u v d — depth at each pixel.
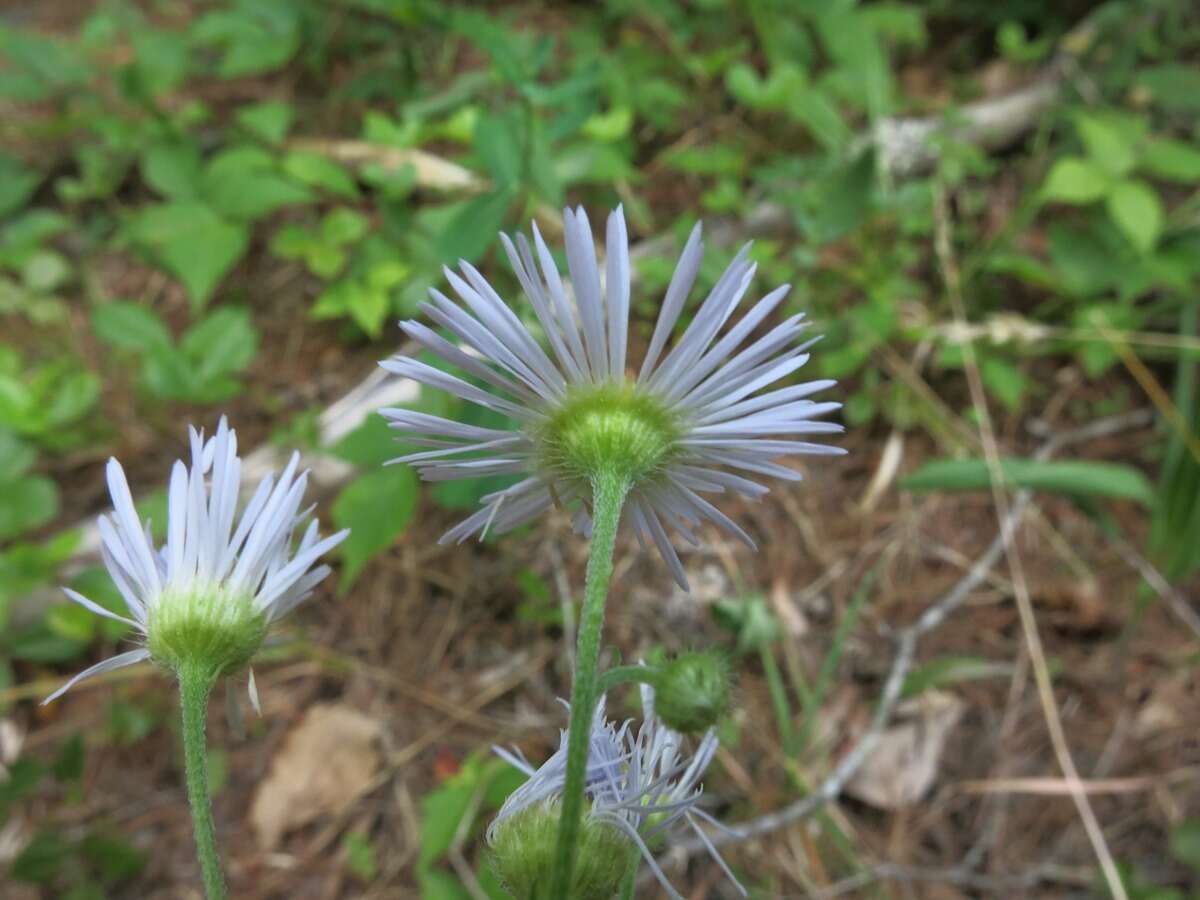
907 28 0.31
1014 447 0.24
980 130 0.30
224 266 0.24
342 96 0.31
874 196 0.26
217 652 0.07
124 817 0.19
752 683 0.20
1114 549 0.22
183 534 0.07
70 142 0.31
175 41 0.29
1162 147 0.26
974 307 0.27
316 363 0.25
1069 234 0.26
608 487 0.07
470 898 0.16
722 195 0.26
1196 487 0.19
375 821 0.19
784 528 0.23
